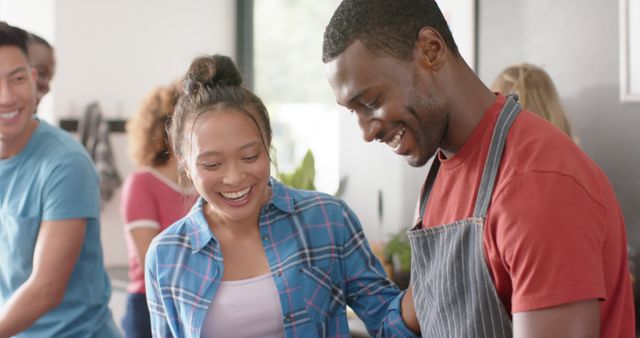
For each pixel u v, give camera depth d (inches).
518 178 43.3
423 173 126.6
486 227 44.7
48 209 79.1
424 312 52.3
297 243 61.9
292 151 169.0
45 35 172.4
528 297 41.4
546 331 41.0
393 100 45.8
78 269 83.0
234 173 56.6
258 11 176.7
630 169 100.0
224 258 61.4
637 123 98.7
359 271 63.7
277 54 173.9
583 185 42.4
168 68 175.8
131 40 173.5
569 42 106.0
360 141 139.2
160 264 61.7
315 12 169.3
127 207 103.6
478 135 47.5
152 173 103.3
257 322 60.4
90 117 169.5
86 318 84.1
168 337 62.3
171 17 175.6
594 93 103.5
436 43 45.9
